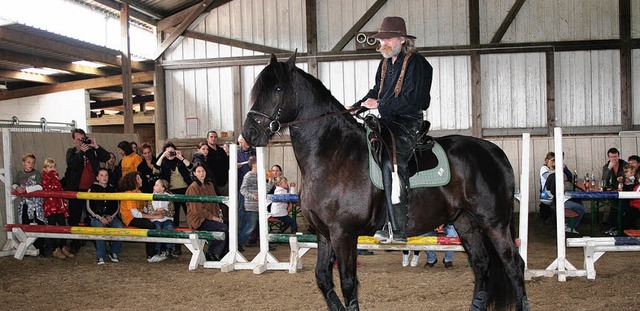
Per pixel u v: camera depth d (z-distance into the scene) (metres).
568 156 12.28
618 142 12.15
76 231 7.50
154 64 13.86
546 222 11.14
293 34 13.34
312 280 6.27
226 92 13.59
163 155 9.22
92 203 7.89
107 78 13.99
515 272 4.12
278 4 13.38
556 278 6.17
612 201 9.49
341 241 3.88
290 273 6.72
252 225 8.34
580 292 5.47
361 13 13.15
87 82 14.08
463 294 5.45
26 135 8.83
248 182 8.24
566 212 9.38
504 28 12.81
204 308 5.10
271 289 5.85
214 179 8.92
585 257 6.25
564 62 12.80
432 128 13.08
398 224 3.84
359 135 4.06
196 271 6.94
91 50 12.10
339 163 3.93
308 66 13.23
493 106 12.95
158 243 7.92
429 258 7.05
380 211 3.98
